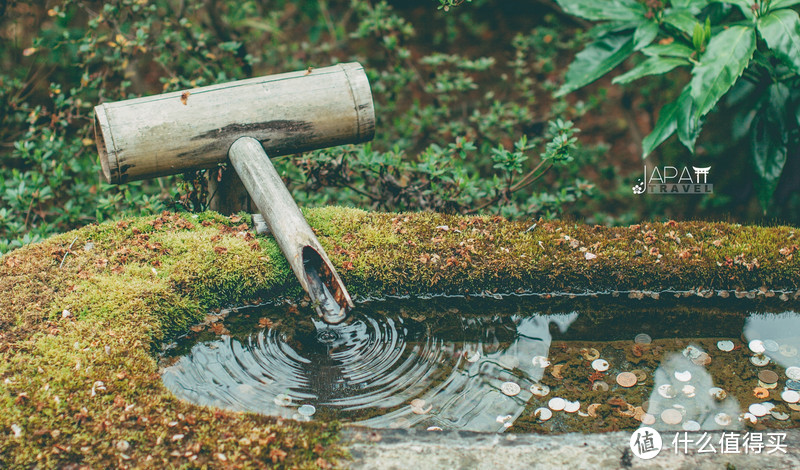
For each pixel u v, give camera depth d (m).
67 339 1.69
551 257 1.88
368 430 1.60
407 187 2.08
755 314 1.86
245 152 1.86
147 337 1.72
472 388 1.73
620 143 3.01
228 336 1.79
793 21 1.87
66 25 2.46
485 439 1.59
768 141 2.04
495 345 1.80
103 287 1.77
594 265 1.88
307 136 1.91
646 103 2.63
